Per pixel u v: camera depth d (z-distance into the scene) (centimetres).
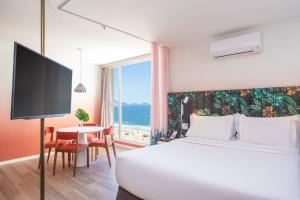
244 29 322
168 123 404
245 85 323
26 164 397
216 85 356
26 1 229
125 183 212
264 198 126
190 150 248
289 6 249
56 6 243
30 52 163
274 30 298
